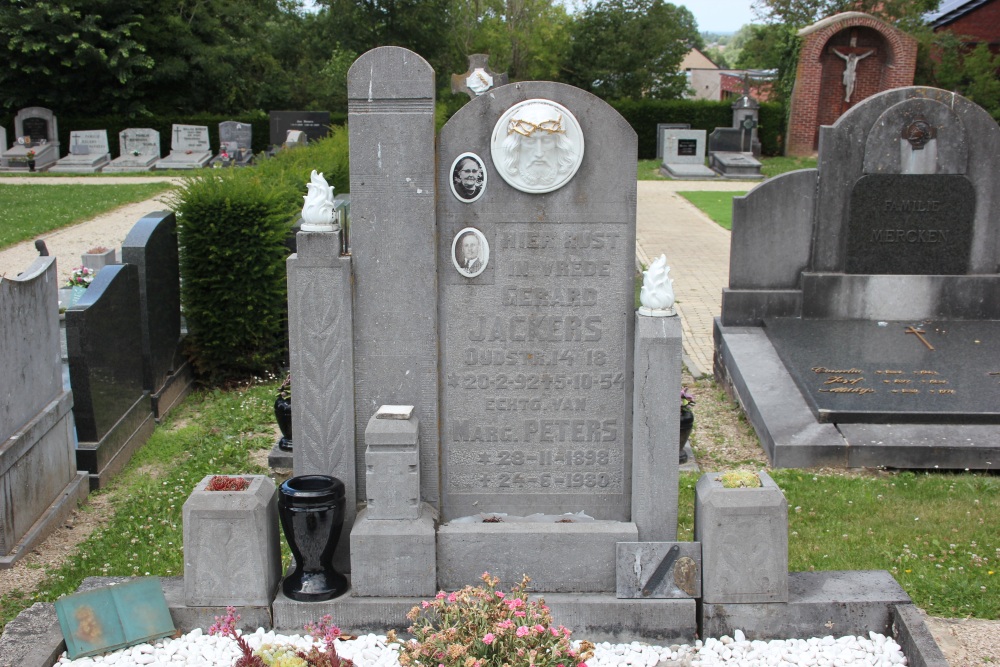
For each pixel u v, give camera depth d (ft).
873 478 25.13
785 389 28.84
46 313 22.91
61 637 15.97
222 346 33.32
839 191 32.96
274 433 29.25
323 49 151.23
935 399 27.09
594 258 17.95
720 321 34.06
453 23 149.07
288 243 35.58
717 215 79.41
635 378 17.47
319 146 61.16
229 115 119.65
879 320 33.68
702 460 26.81
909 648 15.76
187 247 32.68
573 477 18.86
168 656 15.88
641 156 130.62
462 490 18.93
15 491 20.72
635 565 16.70
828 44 121.80
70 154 109.91
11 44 113.29
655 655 16.12
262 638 16.24
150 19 122.62
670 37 150.61
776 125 123.54
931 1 139.03
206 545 16.37
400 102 17.03
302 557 16.71
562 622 16.67
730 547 16.38
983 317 33.55
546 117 17.11
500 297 18.11
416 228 17.48
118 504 23.98
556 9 162.40
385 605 16.61
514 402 18.54
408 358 17.95
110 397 26.05
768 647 16.28
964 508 22.94
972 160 32.50
